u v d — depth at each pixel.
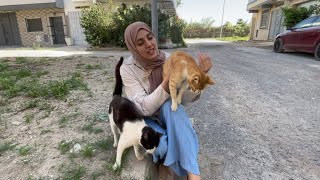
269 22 19.19
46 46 16.36
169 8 17.80
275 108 3.91
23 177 2.10
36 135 2.79
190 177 1.96
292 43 9.26
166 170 2.34
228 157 2.69
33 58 8.66
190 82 1.93
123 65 2.25
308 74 5.98
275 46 10.51
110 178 2.07
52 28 17.48
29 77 5.42
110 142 2.57
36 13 17.31
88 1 15.62
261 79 5.61
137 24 2.07
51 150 2.48
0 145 2.58
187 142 1.98
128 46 2.12
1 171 2.18
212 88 4.96
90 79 5.23
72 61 7.77
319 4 11.91
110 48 12.32
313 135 3.08
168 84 1.96
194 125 3.36
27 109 3.51
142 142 2.02
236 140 3.00
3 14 17.72
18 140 2.69
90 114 3.30
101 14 12.56
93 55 9.62
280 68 6.73
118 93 2.49
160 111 2.15
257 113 3.73
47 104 3.67
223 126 3.34
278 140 2.99
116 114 2.18
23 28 17.80
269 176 2.39
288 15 12.20
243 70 6.59
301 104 4.05
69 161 2.29
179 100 2.07
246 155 2.72
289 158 2.65
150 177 2.25
